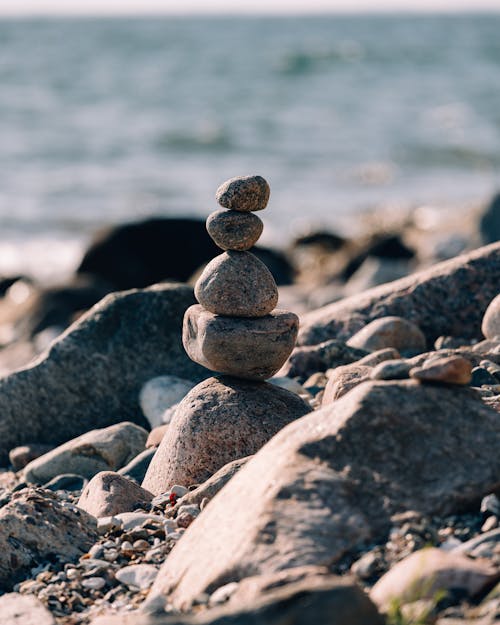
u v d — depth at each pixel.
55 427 2.96
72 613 2.00
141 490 2.39
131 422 2.96
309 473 1.98
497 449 2.01
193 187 11.09
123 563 2.12
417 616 1.77
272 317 2.38
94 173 11.87
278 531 1.92
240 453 2.36
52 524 2.20
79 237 8.84
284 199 10.56
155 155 13.16
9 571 2.12
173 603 1.93
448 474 1.98
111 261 6.45
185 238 6.51
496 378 2.60
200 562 1.96
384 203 10.28
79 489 2.65
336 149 13.70
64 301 5.91
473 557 1.87
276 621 1.72
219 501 2.05
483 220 6.87
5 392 2.94
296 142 14.24
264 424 2.37
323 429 2.03
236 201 2.36
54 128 15.30
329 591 1.74
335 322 3.15
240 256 2.39
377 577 1.87
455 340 3.00
